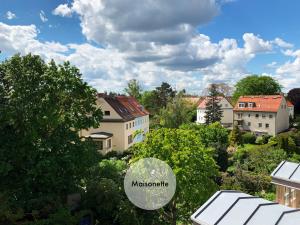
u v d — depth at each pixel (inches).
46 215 582.9
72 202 706.8
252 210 268.7
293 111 2800.2
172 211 542.3
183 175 483.2
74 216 586.6
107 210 633.6
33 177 611.2
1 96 607.8
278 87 3021.7
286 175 432.1
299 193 411.5
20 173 624.7
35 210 561.0
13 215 522.6
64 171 635.5
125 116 1510.8
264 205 280.2
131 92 2844.5
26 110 586.6
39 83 624.7
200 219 271.4
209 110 2519.7
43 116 596.1
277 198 442.9
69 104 687.1
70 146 647.1
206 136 1359.5
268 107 2219.5
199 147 525.3
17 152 593.9
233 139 1733.5
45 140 618.2
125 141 1470.2
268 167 1111.6
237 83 3164.4
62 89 636.7
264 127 2223.2
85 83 684.7
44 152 613.9
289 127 2425.0
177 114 2033.7
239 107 2354.8
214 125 1441.9
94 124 688.4
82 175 691.4
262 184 896.3
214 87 2519.7
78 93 671.8
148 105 2942.9
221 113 2536.9
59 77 652.1
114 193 642.8
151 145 524.1
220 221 261.3
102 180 679.7
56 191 642.2
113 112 1445.6
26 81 608.4
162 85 3117.6
